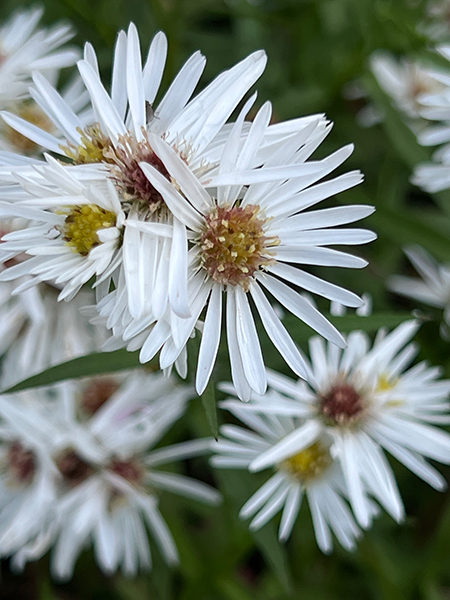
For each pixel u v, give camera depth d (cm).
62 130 13
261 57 13
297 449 15
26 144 15
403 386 16
